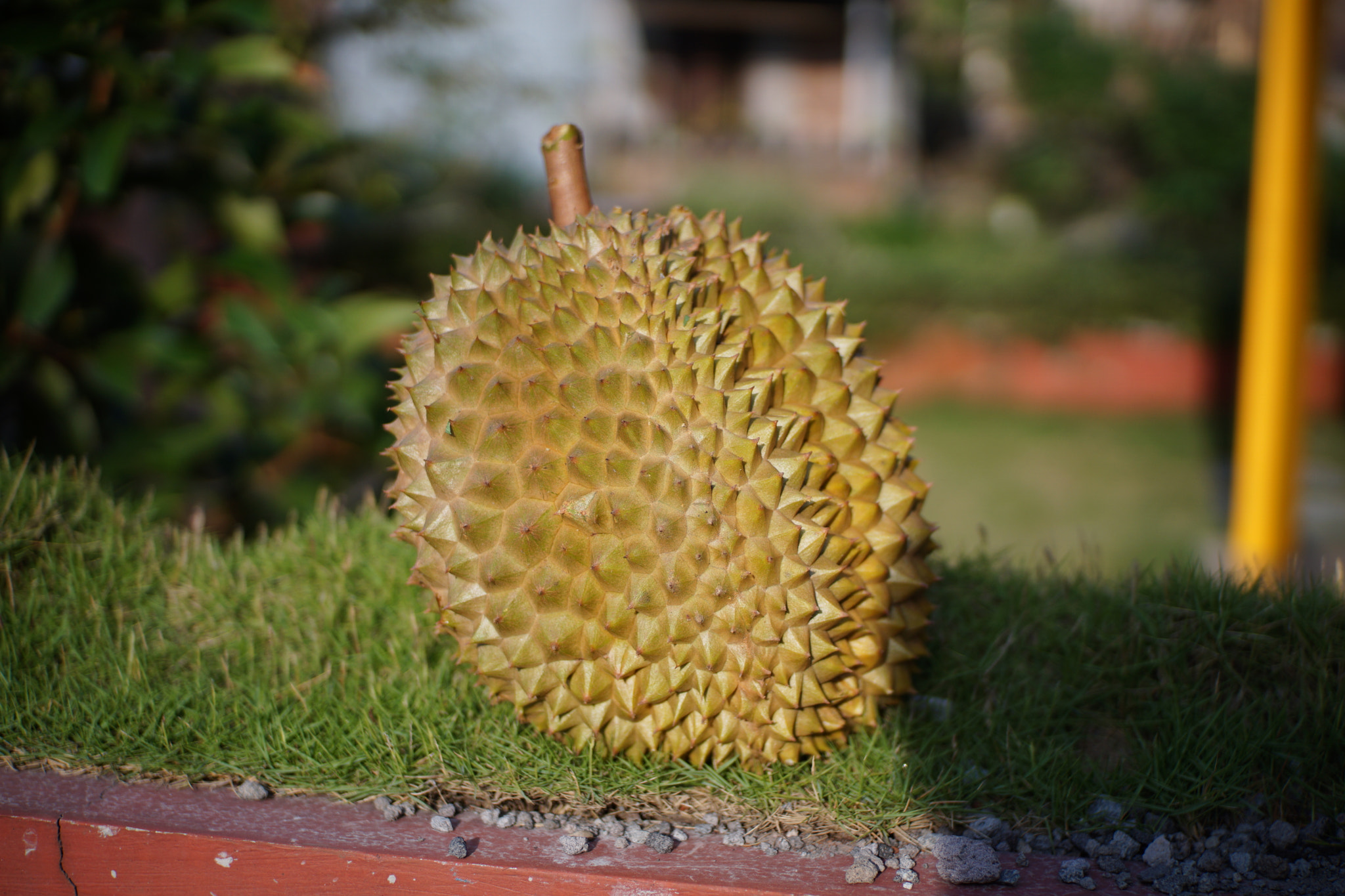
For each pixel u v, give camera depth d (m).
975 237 3.83
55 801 0.71
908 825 0.72
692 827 0.72
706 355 0.71
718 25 5.86
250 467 1.12
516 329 0.71
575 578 0.70
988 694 0.78
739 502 0.69
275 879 0.69
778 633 0.69
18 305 1.02
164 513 1.01
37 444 1.06
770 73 6.06
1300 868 0.69
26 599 0.80
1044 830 0.72
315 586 0.83
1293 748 0.73
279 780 0.73
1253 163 3.97
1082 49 4.52
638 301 0.71
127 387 1.03
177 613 0.82
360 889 0.69
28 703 0.75
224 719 0.75
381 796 0.72
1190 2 4.77
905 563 0.73
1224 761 0.73
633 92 5.52
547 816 0.72
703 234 0.76
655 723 0.71
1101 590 0.83
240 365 1.16
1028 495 2.33
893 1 5.34
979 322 3.34
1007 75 4.95
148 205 1.56
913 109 6.08
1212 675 0.77
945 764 0.74
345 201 1.32
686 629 0.69
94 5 0.96
